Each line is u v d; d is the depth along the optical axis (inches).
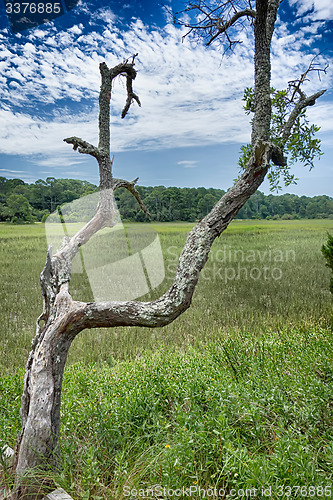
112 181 110.4
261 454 94.4
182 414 106.0
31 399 83.8
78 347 200.4
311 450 93.4
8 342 207.6
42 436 81.5
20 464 81.6
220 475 87.2
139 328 230.5
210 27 122.7
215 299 301.4
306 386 122.0
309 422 106.5
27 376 87.2
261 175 89.2
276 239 666.2
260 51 97.3
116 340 211.8
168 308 82.9
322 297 302.8
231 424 105.7
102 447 101.4
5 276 387.9
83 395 128.0
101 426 106.1
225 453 90.5
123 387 130.7
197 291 332.8
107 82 108.6
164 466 86.2
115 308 84.3
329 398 118.8
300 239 665.0
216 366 152.8
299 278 379.2
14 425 108.5
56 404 85.0
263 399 113.7
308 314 252.8
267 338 188.2
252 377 139.6
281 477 79.7
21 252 519.5
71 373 148.6
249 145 123.1
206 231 87.4
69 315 86.4
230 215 89.2
